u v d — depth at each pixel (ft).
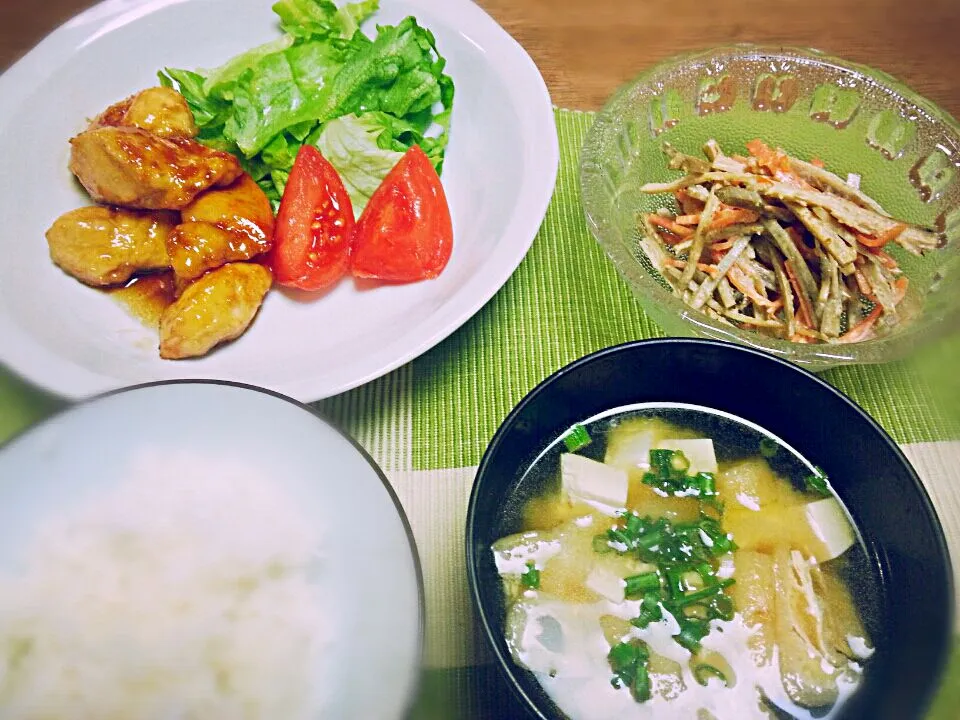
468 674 0.74
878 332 0.95
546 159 1.05
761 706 0.69
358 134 1.12
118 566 0.57
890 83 1.04
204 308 0.96
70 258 1.03
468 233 1.07
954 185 0.99
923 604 0.67
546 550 0.77
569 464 0.81
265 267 1.06
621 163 1.05
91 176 1.03
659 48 1.30
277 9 1.17
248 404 0.63
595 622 0.73
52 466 0.60
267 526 0.58
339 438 0.62
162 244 1.06
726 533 0.78
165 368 0.97
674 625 0.72
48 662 0.53
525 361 0.98
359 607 0.56
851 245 0.98
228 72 1.16
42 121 1.11
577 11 1.35
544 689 0.70
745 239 1.03
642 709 0.69
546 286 1.04
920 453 0.90
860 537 0.77
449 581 0.81
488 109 1.16
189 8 1.20
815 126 1.11
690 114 1.11
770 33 1.32
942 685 0.63
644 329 1.00
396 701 0.53
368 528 0.59
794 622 0.72
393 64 1.13
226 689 0.53
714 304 1.01
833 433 0.78
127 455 0.61
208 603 0.56
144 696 0.53
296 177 1.06
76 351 0.96
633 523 0.78
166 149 1.03
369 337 0.98
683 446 0.83
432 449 0.91
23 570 0.56
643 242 1.03
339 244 1.06
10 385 0.89
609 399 0.83
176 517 0.59
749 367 0.78
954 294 0.90
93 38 1.16
